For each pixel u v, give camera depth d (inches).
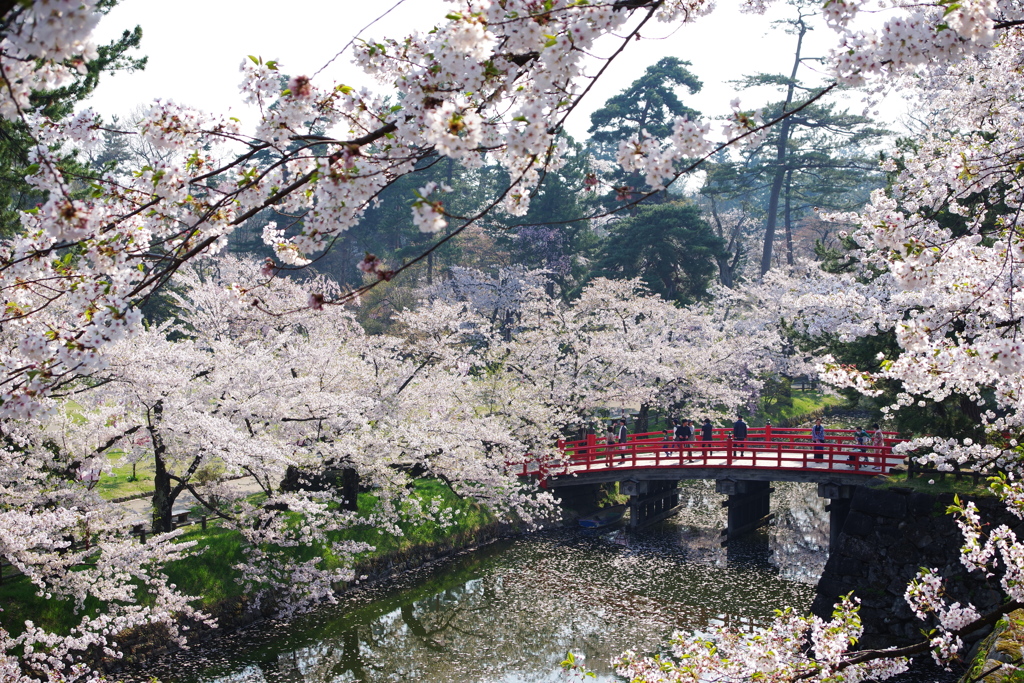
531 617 769.6
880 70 152.9
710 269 1737.2
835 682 264.7
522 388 1102.4
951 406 805.2
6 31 107.6
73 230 147.4
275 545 770.2
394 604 783.7
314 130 163.0
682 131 145.6
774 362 1657.2
